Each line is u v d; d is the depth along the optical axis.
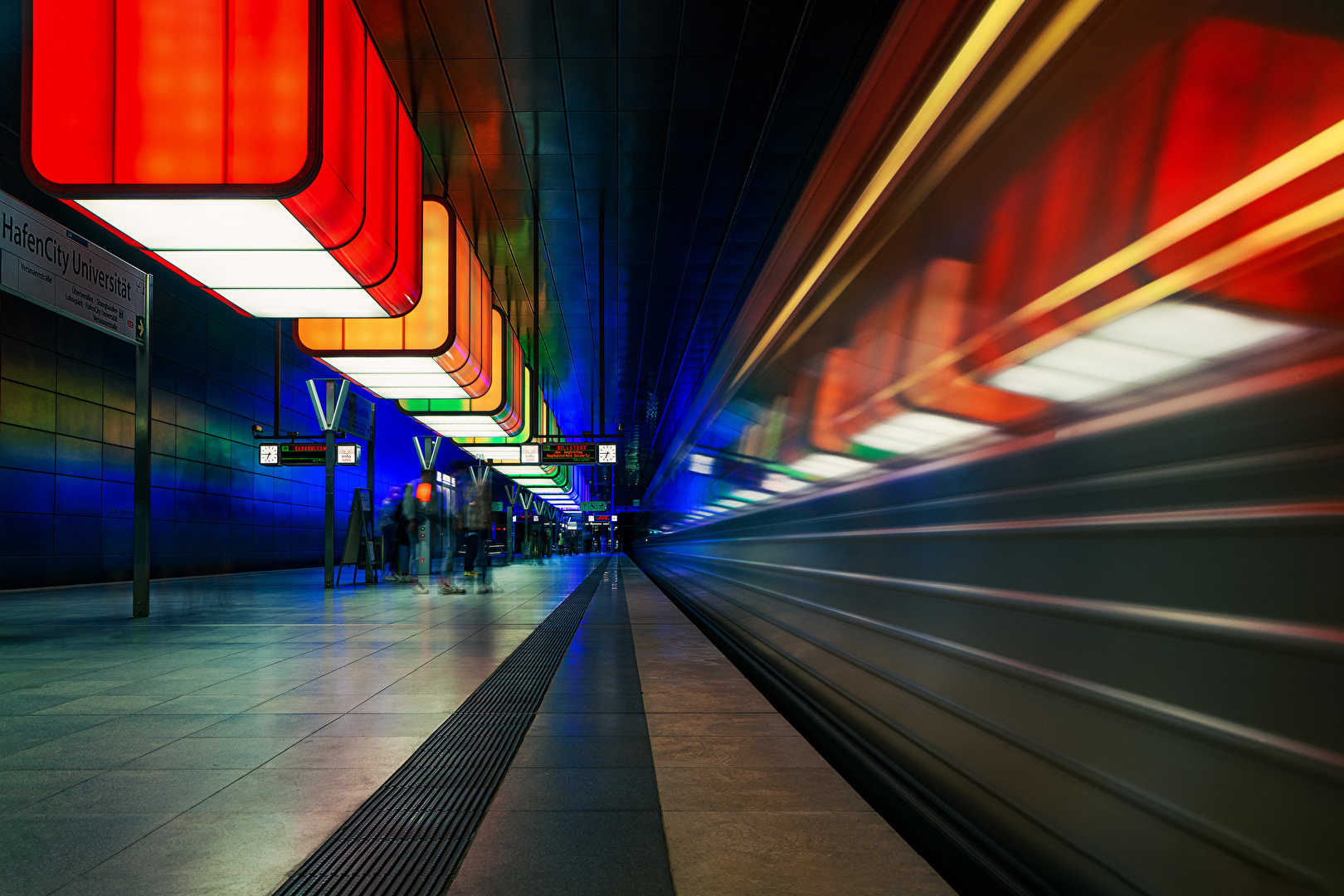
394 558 17.58
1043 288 2.12
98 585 17.06
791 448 4.83
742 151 11.81
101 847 2.42
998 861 2.25
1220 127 1.53
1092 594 1.87
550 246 15.38
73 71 6.85
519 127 11.12
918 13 2.99
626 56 9.64
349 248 8.14
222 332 23.05
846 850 2.36
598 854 2.35
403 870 2.24
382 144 8.84
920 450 2.91
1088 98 1.96
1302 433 1.31
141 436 9.59
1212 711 1.47
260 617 9.48
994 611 2.35
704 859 2.30
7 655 6.40
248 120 6.81
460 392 14.98
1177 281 1.63
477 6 8.73
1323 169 1.30
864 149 3.56
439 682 5.15
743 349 6.67
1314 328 1.30
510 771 3.19
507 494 36.16
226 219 7.36
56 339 16.44
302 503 28.27
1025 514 2.18
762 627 5.67
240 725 3.98
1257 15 1.46
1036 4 2.19
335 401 16.27
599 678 5.27
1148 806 1.64
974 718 2.44
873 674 3.36
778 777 3.09
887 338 3.23
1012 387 2.28
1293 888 1.27
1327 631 1.23
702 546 9.35
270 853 2.37
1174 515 1.60
